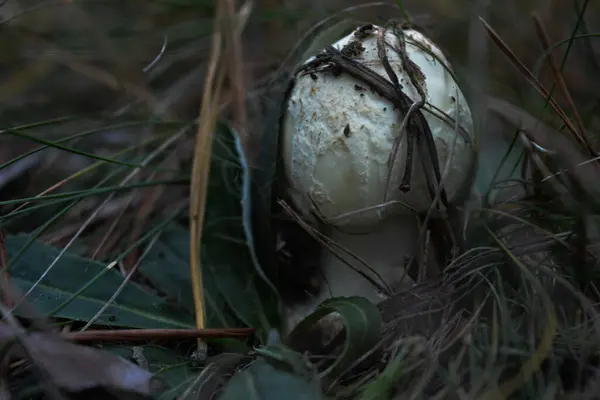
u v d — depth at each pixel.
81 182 0.46
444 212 0.40
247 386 0.36
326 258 0.42
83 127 0.49
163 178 0.46
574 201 0.39
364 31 0.40
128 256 0.43
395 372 0.36
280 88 0.45
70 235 0.44
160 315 0.40
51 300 0.39
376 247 0.41
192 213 0.42
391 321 0.39
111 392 0.36
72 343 0.36
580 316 0.37
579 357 0.36
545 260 0.39
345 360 0.37
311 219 0.40
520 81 0.46
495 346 0.36
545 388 0.36
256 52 0.51
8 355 0.37
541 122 0.42
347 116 0.39
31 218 0.45
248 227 0.41
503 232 0.41
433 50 0.40
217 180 0.43
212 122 0.43
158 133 0.48
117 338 0.38
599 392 0.35
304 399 0.35
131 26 0.53
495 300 0.38
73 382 0.36
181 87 0.51
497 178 0.44
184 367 0.38
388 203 0.39
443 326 0.38
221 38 0.47
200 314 0.40
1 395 0.36
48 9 0.53
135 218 0.45
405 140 0.39
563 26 0.47
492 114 0.46
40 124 0.42
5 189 0.45
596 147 0.42
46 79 0.53
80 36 0.52
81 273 0.40
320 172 0.39
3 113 0.50
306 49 0.45
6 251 0.40
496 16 0.50
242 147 0.43
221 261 0.42
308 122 0.39
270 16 0.51
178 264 0.42
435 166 0.39
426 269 0.41
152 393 0.36
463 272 0.39
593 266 0.38
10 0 0.52
